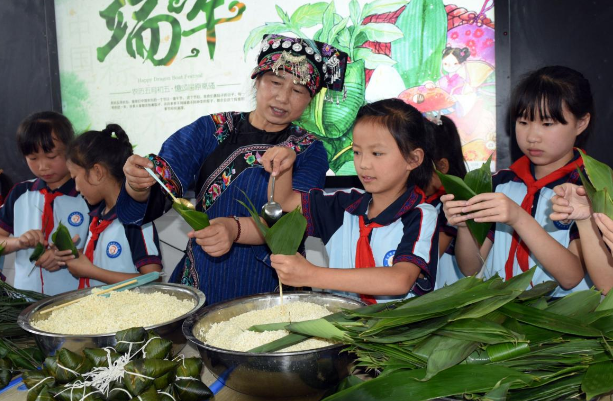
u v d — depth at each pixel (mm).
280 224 1009
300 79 1312
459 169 1658
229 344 910
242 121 1491
